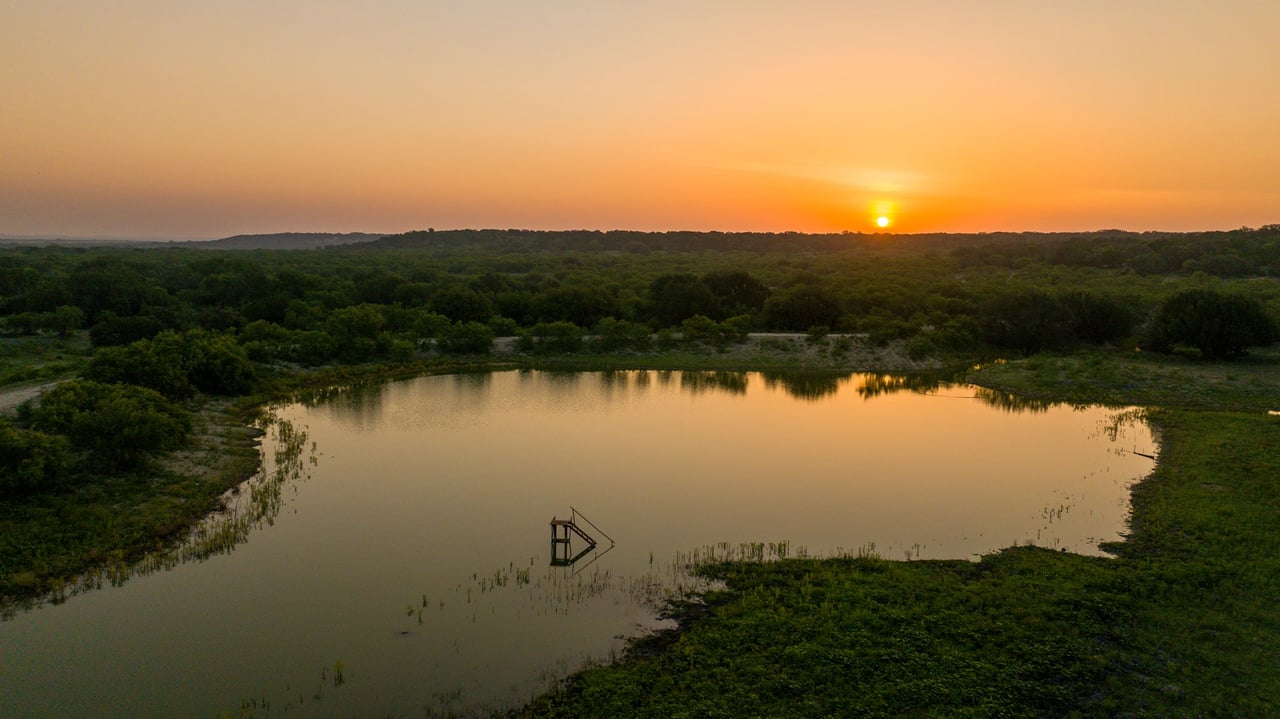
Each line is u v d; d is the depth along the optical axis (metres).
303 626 23.62
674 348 84.25
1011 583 25.73
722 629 22.59
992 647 21.38
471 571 27.78
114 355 47.97
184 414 42.94
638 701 19.12
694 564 28.20
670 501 35.78
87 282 97.19
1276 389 61.91
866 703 18.77
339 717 18.98
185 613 24.42
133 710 19.23
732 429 51.22
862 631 22.12
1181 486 36.91
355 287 112.56
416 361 76.69
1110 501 35.75
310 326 85.19
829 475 40.16
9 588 25.53
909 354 80.88
